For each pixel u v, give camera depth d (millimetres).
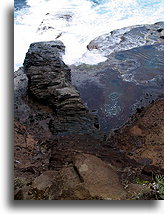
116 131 9375
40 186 3592
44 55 12055
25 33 16234
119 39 15312
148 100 11055
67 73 11586
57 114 9672
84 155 3693
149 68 13016
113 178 3490
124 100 11172
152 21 17625
